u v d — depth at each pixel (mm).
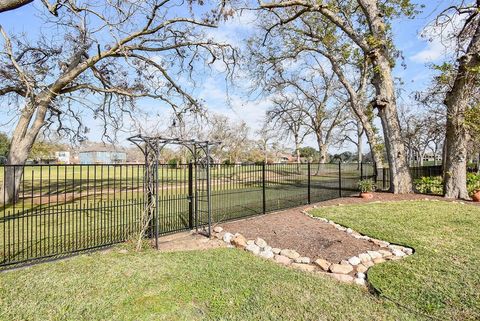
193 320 2621
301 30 14555
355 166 12633
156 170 4855
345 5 13820
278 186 13508
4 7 5215
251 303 2912
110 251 4598
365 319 2619
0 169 21234
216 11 11203
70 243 5297
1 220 5168
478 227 5801
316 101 27594
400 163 11055
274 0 11711
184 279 3488
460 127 9570
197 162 6098
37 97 10758
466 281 3344
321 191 12484
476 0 9266
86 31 10406
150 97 13609
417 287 3225
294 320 2602
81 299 2984
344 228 5848
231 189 11453
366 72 15914
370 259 4215
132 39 11516
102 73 13445
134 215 7086
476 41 9102
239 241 4969
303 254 4449
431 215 6941
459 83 9406
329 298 3018
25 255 4586
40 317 2646
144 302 2932
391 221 6355
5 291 3145
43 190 14789
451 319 2615
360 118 14469
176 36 12586
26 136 10922
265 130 31453
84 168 29453
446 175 10047
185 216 7398
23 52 11836
